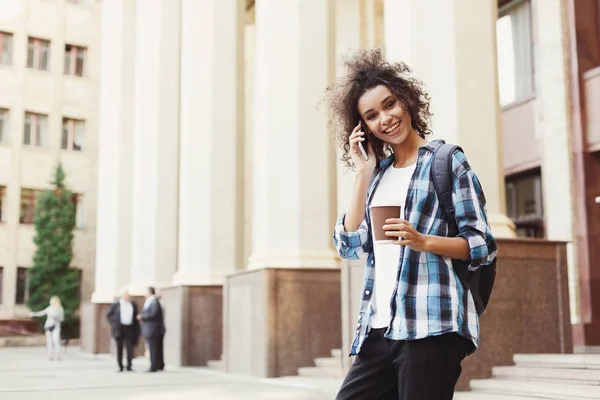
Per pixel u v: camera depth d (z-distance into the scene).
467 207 2.37
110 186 24.05
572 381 7.85
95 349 23.06
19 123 34.34
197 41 16.17
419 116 2.62
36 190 34.56
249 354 12.48
